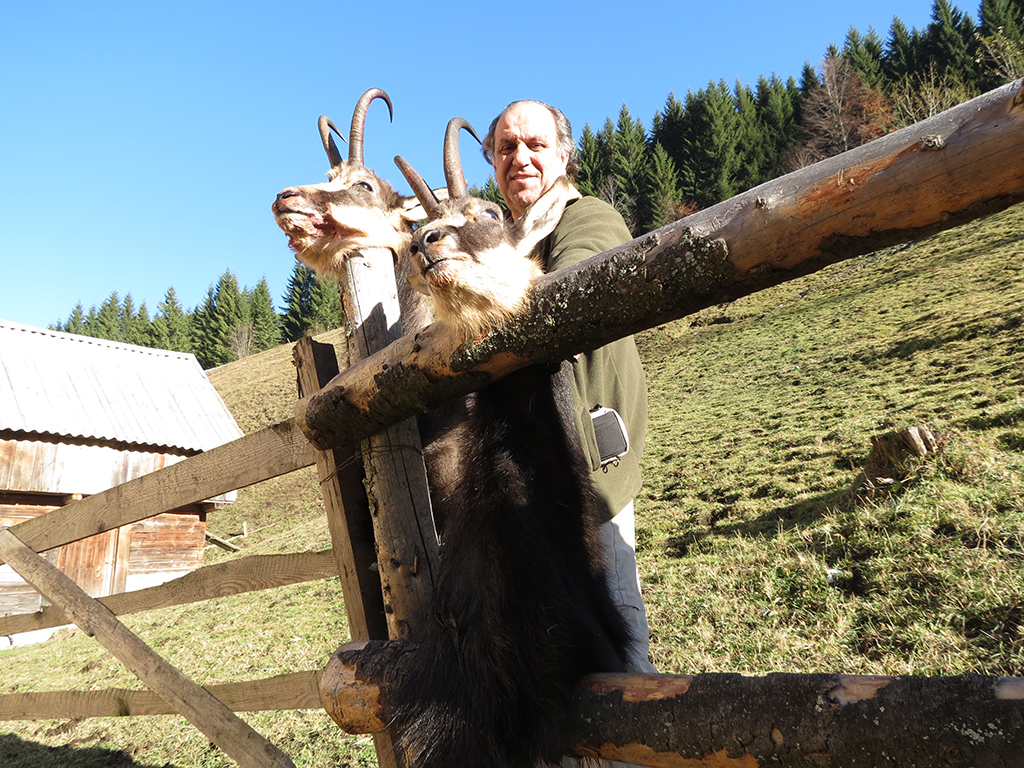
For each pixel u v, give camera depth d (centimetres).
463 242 181
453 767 195
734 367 2089
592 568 230
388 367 214
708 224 151
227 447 304
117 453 1719
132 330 10238
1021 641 378
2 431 1531
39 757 568
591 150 6812
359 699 223
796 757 147
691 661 475
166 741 558
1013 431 745
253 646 784
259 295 10056
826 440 1040
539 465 216
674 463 1197
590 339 175
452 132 246
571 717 185
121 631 354
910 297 2095
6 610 1447
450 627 205
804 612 507
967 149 117
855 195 130
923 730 133
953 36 6203
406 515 241
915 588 480
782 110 6769
